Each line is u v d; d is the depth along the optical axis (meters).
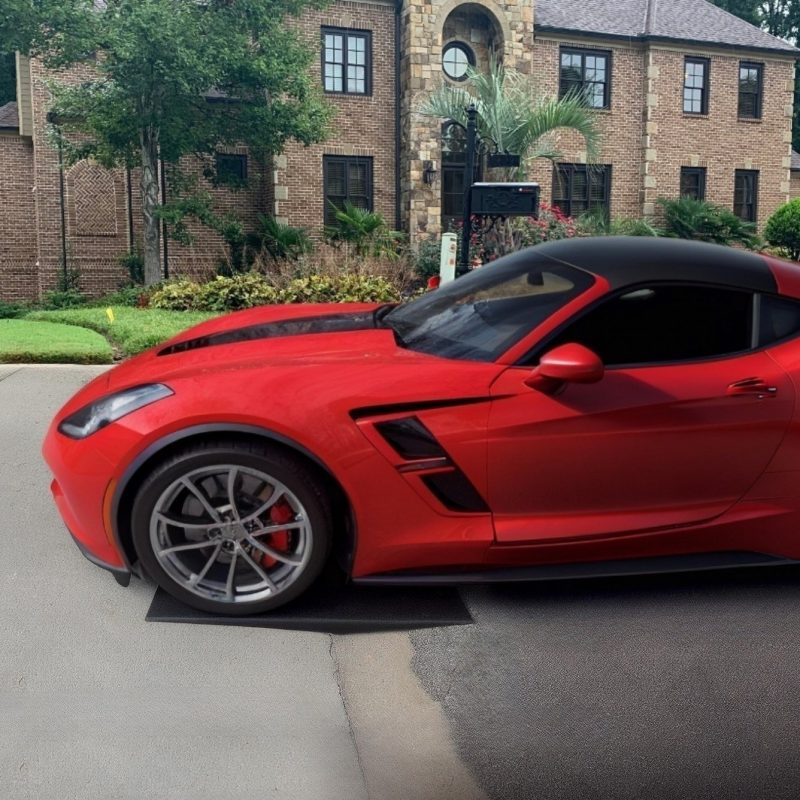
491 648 2.62
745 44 22.77
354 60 20.16
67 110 15.98
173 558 2.69
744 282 2.92
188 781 1.97
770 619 2.85
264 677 2.42
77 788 1.93
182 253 19.36
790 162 24.05
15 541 3.37
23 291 20.28
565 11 22.22
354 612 2.81
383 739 2.15
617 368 2.77
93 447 2.62
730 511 2.90
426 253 18.58
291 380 2.65
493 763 2.06
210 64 15.09
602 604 2.93
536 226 17.48
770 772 2.05
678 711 2.30
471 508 2.72
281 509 2.69
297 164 19.70
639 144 22.45
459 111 17.11
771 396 2.80
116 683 2.37
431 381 2.67
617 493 2.79
